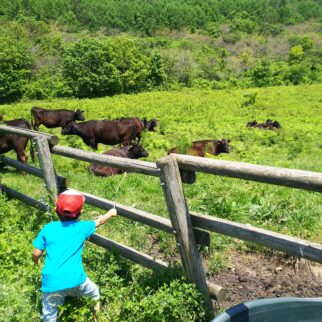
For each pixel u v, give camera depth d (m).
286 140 19.00
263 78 65.31
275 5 187.25
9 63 56.38
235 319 2.77
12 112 35.66
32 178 9.96
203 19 154.62
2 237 5.39
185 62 72.12
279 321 2.97
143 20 146.50
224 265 5.19
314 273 5.02
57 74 63.88
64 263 3.77
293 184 3.15
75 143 16.83
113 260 4.73
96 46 60.22
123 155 13.20
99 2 169.00
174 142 18.23
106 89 60.19
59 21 141.25
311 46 100.56
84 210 6.65
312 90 51.97
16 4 138.38
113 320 4.03
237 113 34.03
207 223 3.87
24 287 4.41
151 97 50.16
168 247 5.55
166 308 3.81
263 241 3.51
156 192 7.89
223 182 8.18
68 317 3.78
